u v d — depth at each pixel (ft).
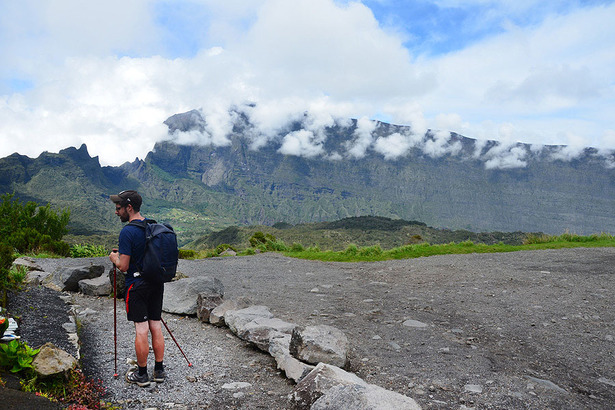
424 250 64.28
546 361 19.03
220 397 14.29
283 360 17.04
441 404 14.12
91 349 18.26
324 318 26.61
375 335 22.68
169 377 15.76
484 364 18.25
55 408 11.56
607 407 14.52
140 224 14.90
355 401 11.64
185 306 26.99
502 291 33.83
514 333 23.20
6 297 21.01
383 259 59.00
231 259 64.08
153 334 15.08
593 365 18.61
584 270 42.37
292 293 36.04
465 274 41.96
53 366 13.50
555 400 14.73
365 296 34.09
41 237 64.49
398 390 15.25
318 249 81.61
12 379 12.54
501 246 65.46
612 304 29.22
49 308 22.58
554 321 25.36
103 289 31.76
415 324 24.93
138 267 14.60
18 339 15.01
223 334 22.67
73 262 48.14
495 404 14.24
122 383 14.85
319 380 13.03
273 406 13.71
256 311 23.76
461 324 25.07
